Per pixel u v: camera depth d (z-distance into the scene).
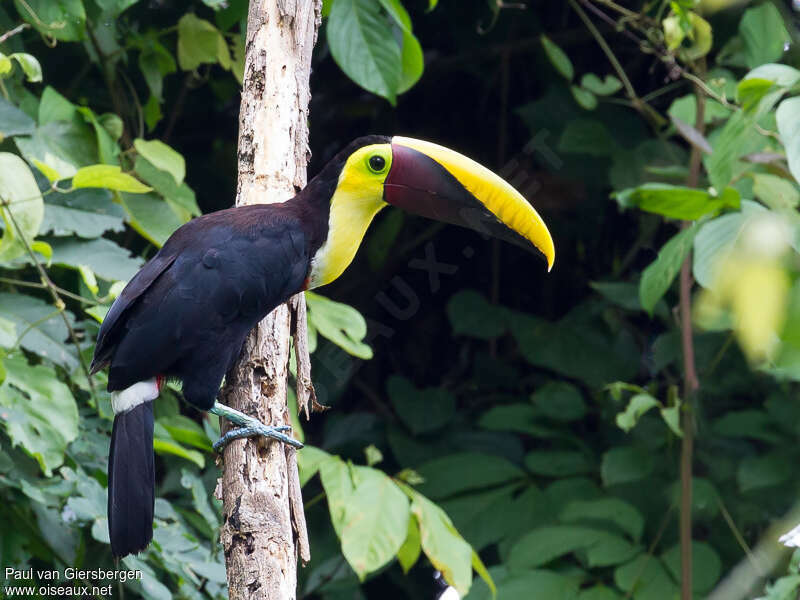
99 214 7.38
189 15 8.55
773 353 6.30
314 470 7.40
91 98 9.16
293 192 6.35
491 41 11.12
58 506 6.93
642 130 10.67
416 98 11.62
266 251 5.91
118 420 5.75
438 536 7.24
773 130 8.38
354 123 11.68
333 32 7.43
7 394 6.61
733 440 9.70
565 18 11.18
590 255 11.22
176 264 5.87
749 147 8.34
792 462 9.16
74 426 6.73
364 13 7.48
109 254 7.38
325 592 9.29
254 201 6.24
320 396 8.12
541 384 10.79
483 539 9.17
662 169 9.26
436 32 11.17
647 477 9.47
